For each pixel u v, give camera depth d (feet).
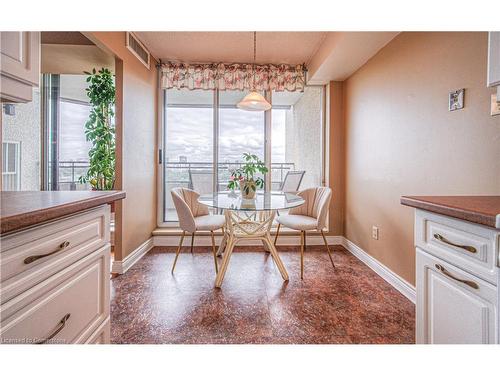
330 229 11.88
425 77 6.40
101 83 10.34
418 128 6.66
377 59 8.65
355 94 10.41
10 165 11.11
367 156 9.40
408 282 7.15
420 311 3.76
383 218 8.37
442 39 5.84
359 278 8.34
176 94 12.23
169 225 12.05
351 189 10.84
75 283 2.93
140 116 9.86
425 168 6.42
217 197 8.96
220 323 5.93
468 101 5.20
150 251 10.87
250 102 8.80
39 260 2.43
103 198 3.29
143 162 10.27
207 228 8.56
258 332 5.62
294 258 10.18
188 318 6.12
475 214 2.74
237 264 9.57
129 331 5.63
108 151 10.56
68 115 12.30
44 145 11.87
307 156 12.64
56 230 2.63
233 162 12.43
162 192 12.10
